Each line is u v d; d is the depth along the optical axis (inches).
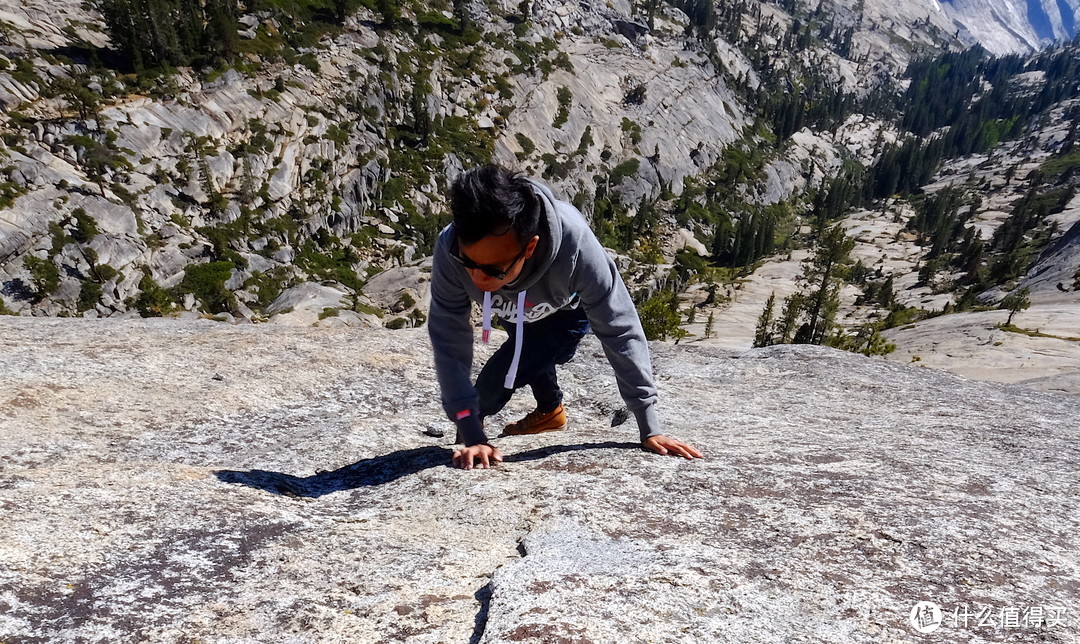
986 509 96.4
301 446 136.6
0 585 67.0
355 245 3912.4
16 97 3213.6
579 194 5128.0
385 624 66.9
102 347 191.8
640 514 89.6
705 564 75.0
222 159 3577.8
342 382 181.9
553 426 147.7
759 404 181.8
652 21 7426.2
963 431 147.6
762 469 110.4
